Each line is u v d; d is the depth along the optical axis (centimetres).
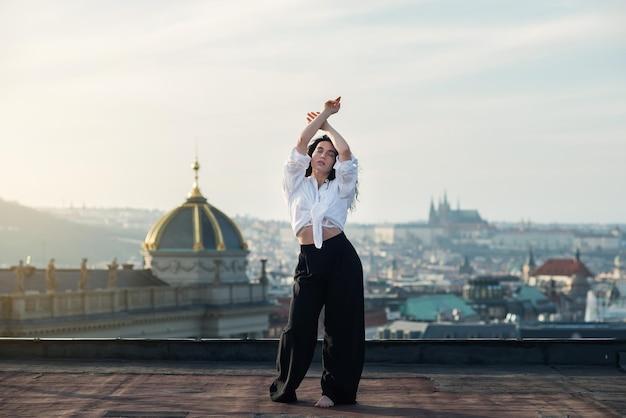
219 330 10538
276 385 1261
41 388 1334
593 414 1197
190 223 10812
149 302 9762
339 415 1193
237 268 11106
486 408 1231
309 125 1265
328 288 1245
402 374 1465
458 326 19775
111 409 1212
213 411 1205
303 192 1259
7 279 8756
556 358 1545
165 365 1515
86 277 8850
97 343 1555
